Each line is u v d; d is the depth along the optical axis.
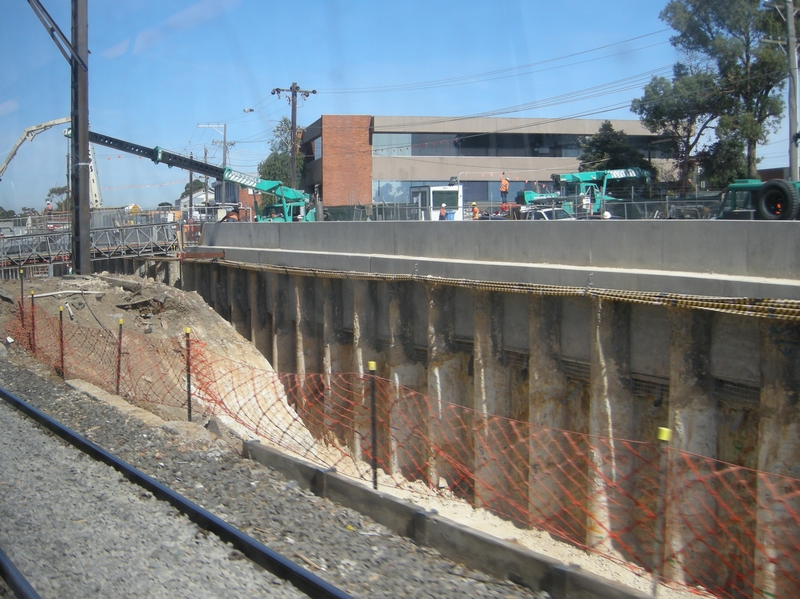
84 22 22.02
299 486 8.12
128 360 13.99
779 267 8.70
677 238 9.92
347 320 17.22
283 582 5.63
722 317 9.18
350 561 6.06
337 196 44.56
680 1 31.31
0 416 11.02
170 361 15.61
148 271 29.95
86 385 13.16
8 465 8.48
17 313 18.53
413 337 15.01
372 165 44.84
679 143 35.41
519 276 11.92
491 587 5.66
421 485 13.85
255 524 6.80
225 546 6.27
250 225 23.38
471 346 13.62
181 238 29.97
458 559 6.18
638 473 10.29
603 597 5.19
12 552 6.04
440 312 13.82
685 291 9.28
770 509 8.14
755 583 8.33
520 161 45.28
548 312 11.47
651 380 10.23
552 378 11.48
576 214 25.58
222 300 25.03
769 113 32.09
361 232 17.19
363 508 7.26
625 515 10.15
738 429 9.22
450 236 14.21
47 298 19.77
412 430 14.38
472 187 45.19
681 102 32.81
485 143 45.28
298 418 16.28
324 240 18.86
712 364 9.31
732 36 30.89
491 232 13.20
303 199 33.59
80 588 5.45
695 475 9.04
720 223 9.38
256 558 5.99
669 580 9.09
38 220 44.84
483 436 12.61
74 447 9.30
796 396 8.16
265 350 21.80
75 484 7.83
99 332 16.56
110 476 8.11
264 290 21.80
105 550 6.12
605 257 11.00
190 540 6.37
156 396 13.38
